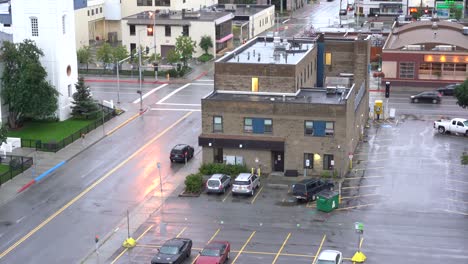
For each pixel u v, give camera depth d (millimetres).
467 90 96750
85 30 154125
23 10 97062
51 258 57594
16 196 71688
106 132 94125
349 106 77438
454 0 194500
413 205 67625
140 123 98750
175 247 55719
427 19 158000
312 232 61469
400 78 121438
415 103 110625
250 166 77812
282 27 185625
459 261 55469
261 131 77438
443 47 120125
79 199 70750
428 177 75438
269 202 69125
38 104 94688
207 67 138250
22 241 60969
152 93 117125
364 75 95125
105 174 78000
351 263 55281
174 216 65812
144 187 73812
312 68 93312
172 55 130750
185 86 122500
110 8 162375
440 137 91188
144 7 162250
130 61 134500
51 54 98188
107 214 66750
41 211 67750
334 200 66438
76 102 100688
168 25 145000
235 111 77500
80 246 59781
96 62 139750
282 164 77938
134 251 58500
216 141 77688
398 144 88125
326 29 155750
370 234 60906
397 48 121000
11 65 94250
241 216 65500
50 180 76312
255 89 82250
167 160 82500
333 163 75812
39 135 92375
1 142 78812
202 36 145625
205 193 71812
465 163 71938
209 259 53875
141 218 65562
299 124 76000
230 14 155875
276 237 60531
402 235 60656
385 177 75688
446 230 61656
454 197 69562
